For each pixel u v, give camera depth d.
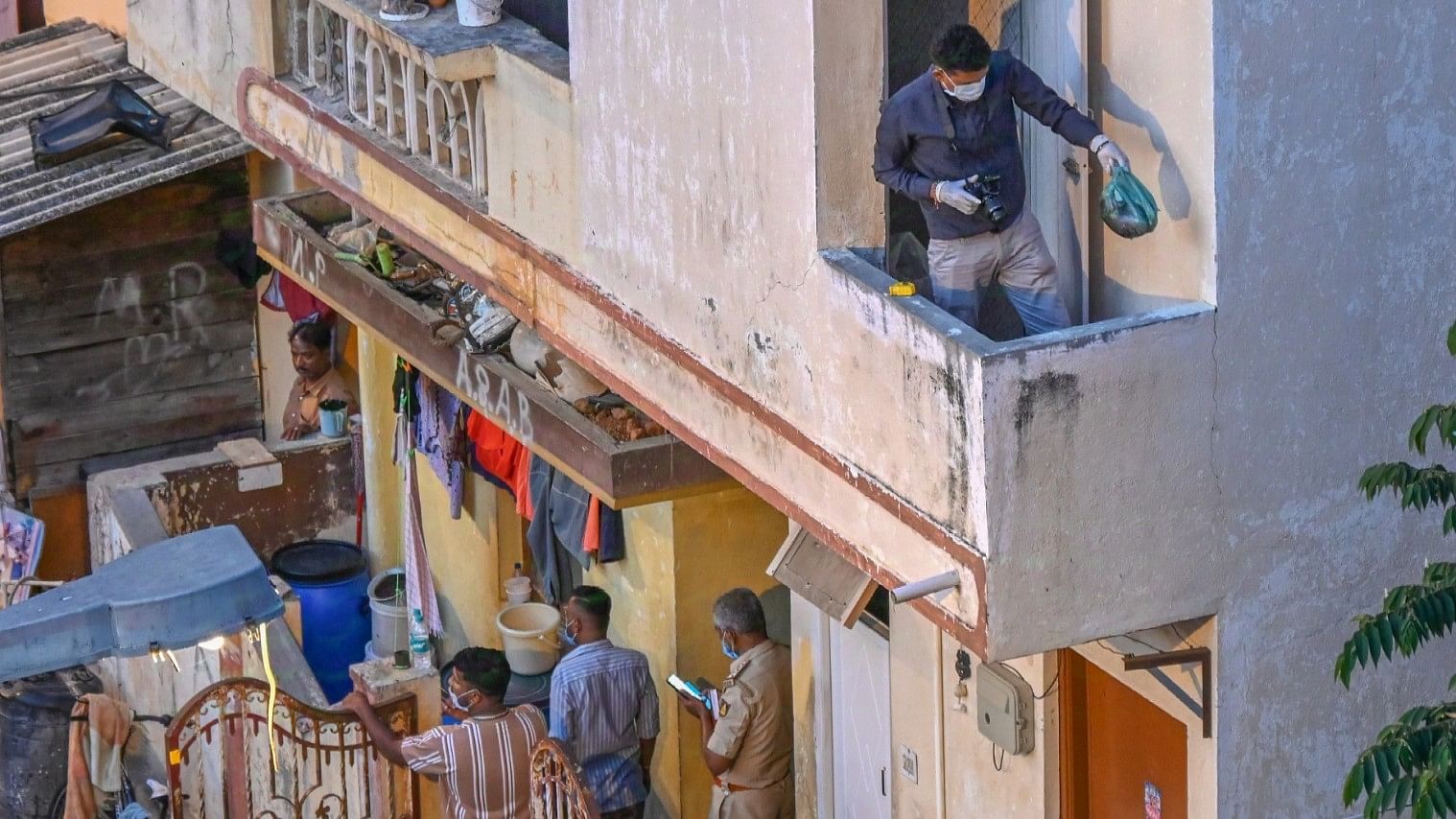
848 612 10.70
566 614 14.93
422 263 15.91
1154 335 8.62
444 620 19.75
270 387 21.44
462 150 13.70
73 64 21.38
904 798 12.75
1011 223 9.29
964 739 11.98
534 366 13.80
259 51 15.96
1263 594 9.16
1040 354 8.43
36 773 18.02
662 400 11.58
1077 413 8.55
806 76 9.48
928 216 9.34
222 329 21.06
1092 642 9.65
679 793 15.56
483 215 13.24
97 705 16.70
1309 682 9.39
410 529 18.25
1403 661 9.55
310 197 17.45
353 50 14.50
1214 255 8.65
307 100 15.29
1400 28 8.77
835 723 13.95
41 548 20.41
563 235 12.38
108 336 20.50
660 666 15.54
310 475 20.73
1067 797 11.25
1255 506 9.03
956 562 8.82
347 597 19.91
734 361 10.66
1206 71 8.48
